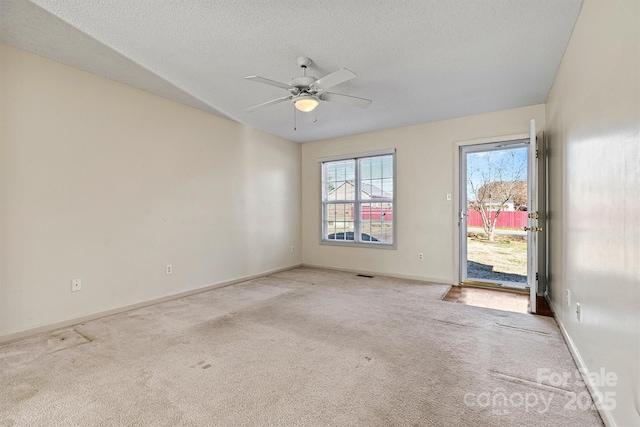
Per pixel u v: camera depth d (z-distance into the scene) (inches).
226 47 102.8
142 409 67.4
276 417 64.9
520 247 174.2
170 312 131.9
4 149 101.3
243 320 121.9
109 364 86.9
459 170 179.6
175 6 82.1
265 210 209.3
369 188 215.9
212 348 97.0
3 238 101.2
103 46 102.4
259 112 168.7
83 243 120.5
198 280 164.7
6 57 101.7
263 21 88.7
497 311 131.6
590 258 75.7
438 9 83.8
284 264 225.5
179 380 78.8
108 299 127.9
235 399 71.0
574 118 92.1
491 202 181.9
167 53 106.9
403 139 197.2
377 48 103.7
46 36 96.7
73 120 117.6
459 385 76.3
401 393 73.1
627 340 53.7
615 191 59.7
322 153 233.3
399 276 199.8
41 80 109.3
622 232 56.4
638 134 49.3
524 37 97.2
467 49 104.6
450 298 151.3
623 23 55.1
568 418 64.1
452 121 180.5
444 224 183.3
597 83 69.9
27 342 101.0
